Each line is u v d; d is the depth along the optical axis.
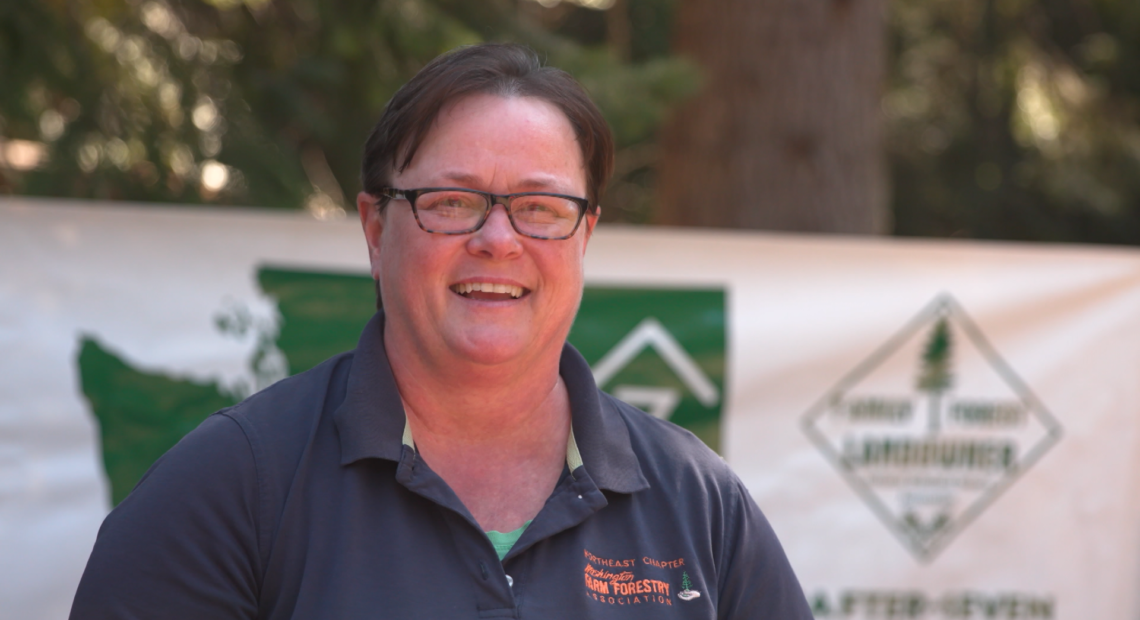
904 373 8.88
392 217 3.50
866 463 8.82
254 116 11.14
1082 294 8.98
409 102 3.45
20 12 9.73
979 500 8.88
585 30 23.28
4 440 7.79
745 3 12.55
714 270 8.80
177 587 3.08
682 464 3.71
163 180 10.51
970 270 8.95
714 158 12.61
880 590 8.77
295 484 3.25
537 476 3.61
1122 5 24.91
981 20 26.27
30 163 10.36
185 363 8.16
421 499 3.32
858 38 12.76
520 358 3.48
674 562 3.47
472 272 3.40
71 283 8.02
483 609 3.19
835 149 12.55
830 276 8.88
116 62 10.68
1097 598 8.87
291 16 11.54
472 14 11.80
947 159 29.31
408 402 3.56
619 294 8.71
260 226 8.34
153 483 3.21
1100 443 8.94
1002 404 8.93
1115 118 25.72
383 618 3.11
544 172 3.43
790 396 8.79
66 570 7.83
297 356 8.36
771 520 8.73
